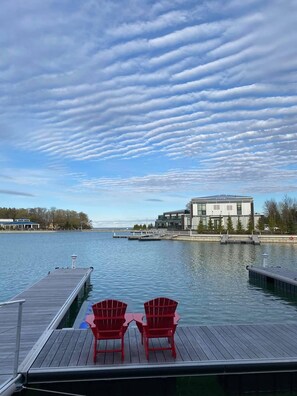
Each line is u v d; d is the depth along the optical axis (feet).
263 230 249.75
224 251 148.66
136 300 53.83
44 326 31.81
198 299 54.29
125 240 283.79
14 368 21.45
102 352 24.41
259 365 23.12
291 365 23.31
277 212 262.67
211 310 47.50
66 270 71.67
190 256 126.31
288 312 46.68
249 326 30.73
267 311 47.24
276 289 62.23
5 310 37.96
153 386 23.62
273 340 27.25
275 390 24.26
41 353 24.75
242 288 63.31
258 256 125.18
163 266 95.81
